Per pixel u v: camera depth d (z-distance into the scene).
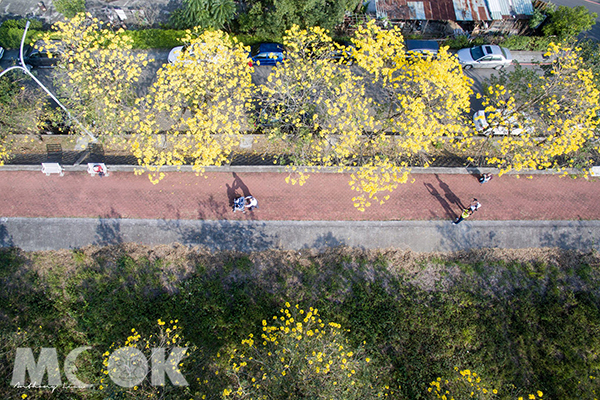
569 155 19.22
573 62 16.16
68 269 17.67
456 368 15.79
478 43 24.05
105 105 17.33
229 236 18.14
